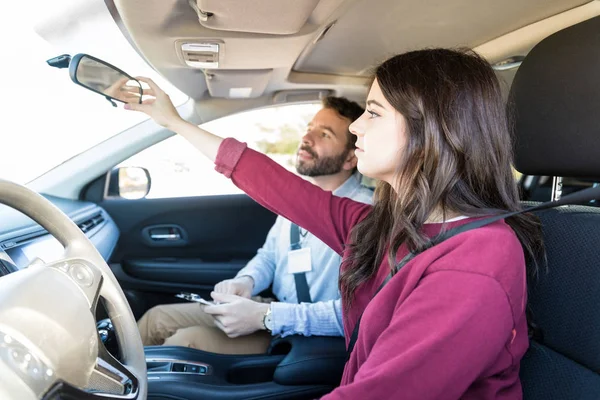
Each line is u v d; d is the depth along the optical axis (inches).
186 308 72.4
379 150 37.8
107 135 78.4
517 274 31.5
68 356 27.0
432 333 29.6
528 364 40.0
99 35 49.8
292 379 50.9
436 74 36.2
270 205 51.6
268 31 43.4
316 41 56.3
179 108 74.7
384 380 29.5
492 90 37.2
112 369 31.3
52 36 51.1
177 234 91.9
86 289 31.1
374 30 56.3
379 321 34.5
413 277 32.9
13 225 53.1
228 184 93.7
